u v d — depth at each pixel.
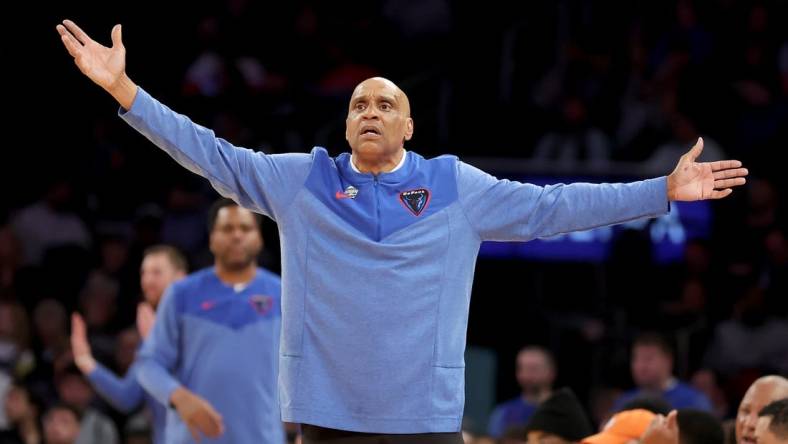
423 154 34.88
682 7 37.88
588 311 30.30
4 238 33.69
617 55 36.81
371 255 11.26
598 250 30.38
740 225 31.81
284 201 11.55
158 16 39.84
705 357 29.30
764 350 29.31
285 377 11.31
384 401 11.08
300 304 11.32
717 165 11.52
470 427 26.00
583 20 38.09
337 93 37.47
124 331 27.94
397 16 39.19
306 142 36.16
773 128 35.16
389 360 11.09
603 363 28.80
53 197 34.75
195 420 17.00
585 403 29.11
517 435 21.52
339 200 11.47
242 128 36.19
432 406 11.16
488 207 11.61
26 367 29.02
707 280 30.58
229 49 38.94
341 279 11.23
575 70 36.25
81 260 32.94
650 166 32.53
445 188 11.59
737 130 35.31
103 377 19.73
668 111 35.28
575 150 33.88
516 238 11.72
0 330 29.42
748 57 36.84
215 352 17.72
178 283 18.09
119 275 32.56
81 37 11.27
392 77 38.50
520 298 30.53
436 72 36.88
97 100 38.19
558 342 29.86
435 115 35.66
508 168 31.89
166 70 39.12
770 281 30.59
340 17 39.84
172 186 36.09
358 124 11.57
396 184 11.54
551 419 16.98
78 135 37.62
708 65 36.78
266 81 37.91
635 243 30.27
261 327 17.83
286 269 11.48
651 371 23.62
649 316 29.55
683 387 23.66
